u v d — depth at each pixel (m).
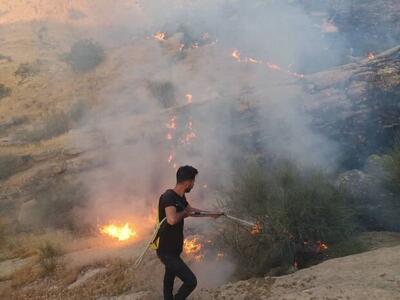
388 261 5.73
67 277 8.16
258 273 7.23
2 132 18.73
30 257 9.92
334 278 5.57
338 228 7.63
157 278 7.45
